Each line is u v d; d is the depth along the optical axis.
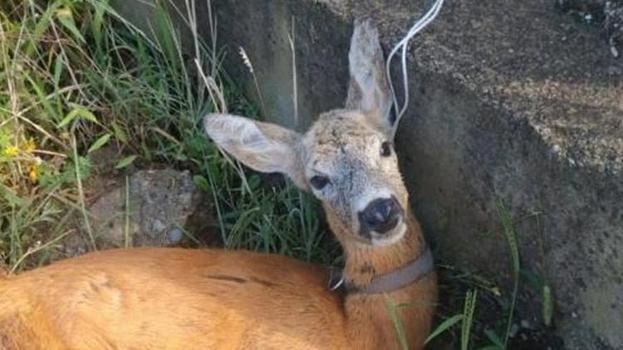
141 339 0.89
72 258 0.95
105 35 1.17
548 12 0.92
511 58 0.88
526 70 0.87
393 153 0.92
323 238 1.04
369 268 0.90
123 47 1.16
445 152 0.92
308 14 0.99
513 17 0.92
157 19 1.15
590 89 0.84
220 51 1.14
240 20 1.09
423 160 0.95
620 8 0.87
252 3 1.06
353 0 0.98
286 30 1.03
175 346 0.90
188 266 0.92
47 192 1.08
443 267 0.97
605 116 0.82
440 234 0.97
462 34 0.92
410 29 0.93
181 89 1.14
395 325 0.90
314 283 0.93
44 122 1.11
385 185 0.89
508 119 0.84
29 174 1.08
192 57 1.16
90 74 1.13
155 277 0.91
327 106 1.03
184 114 1.11
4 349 0.89
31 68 1.12
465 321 0.87
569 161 0.80
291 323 0.90
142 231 1.08
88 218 1.08
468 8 0.94
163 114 1.12
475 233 0.92
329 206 0.92
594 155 0.80
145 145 1.12
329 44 0.99
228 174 1.10
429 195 0.96
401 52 0.92
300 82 1.05
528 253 0.88
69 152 1.10
